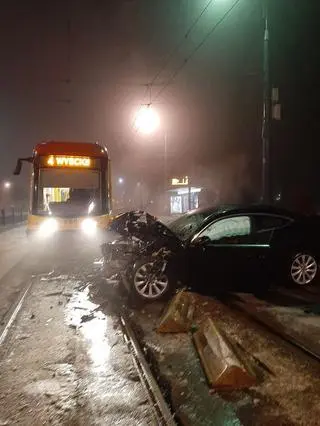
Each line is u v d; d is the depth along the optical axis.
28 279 9.45
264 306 6.93
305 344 5.23
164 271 7.41
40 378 4.39
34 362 4.80
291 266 7.96
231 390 4.13
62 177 13.16
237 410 3.77
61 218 12.91
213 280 7.68
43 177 13.07
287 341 5.36
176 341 5.46
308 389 4.11
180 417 3.67
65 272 10.12
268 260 7.79
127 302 7.40
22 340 5.52
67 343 5.41
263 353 4.97
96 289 8.37
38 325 6.15
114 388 4.16
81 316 6.60
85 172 13.29
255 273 7.77
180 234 7.98
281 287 8.20
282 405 3.83
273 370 4.52
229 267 7.63
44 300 7.59
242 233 7.90
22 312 6.82
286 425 3.51
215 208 8.59
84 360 4.86
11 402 3.90
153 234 7.87
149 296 7.38
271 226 8.04
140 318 6.52
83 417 3.64
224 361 4.33
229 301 7.23
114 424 3.53
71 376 4.43
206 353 4.78
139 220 8.82
